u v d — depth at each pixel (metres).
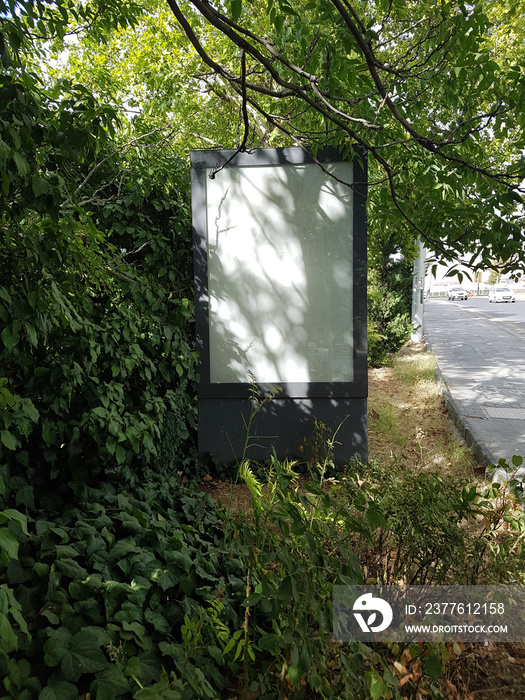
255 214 5.46
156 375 4.59
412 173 3.94
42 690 1.78
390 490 2.60
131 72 9.23
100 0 4.09
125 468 3.41
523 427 6.68
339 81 3.03
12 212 2.12
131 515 2.97
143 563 2.50
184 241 5.62
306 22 2.68
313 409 5.44
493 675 2.39
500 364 12.16
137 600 2.28
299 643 1.74
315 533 2.19
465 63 2.60
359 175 5.29
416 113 3.24
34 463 3.03
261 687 2.03
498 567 2.43
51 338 3.00
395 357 12.66
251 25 7.57
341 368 5.46
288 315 5.49
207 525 3.48
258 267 5.49
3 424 2.39
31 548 2.36
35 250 2.31
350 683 1.73
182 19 1.98
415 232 3.91
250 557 2.17
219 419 5.54
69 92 2.63
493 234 2.67
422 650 2.04
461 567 2.40
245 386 5.49
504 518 2.59
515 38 5.08
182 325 4.79
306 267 5.45
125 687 1.86
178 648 2.13
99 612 2.17
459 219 2.99
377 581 2.56
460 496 2.65
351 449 5.41
